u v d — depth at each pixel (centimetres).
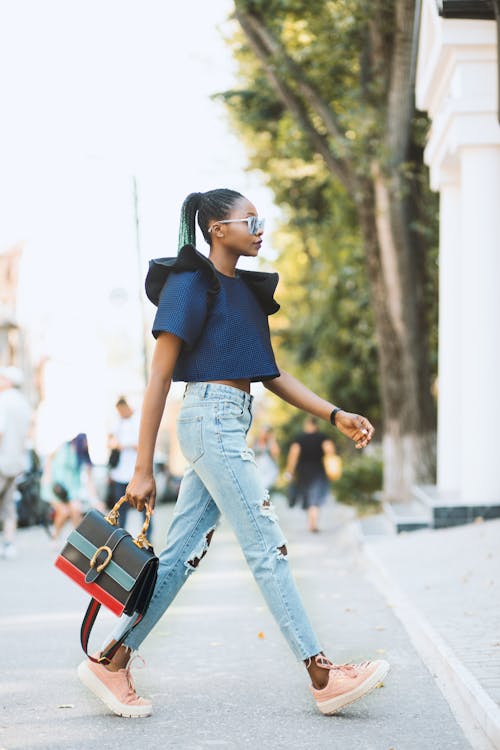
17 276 5572
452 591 1128
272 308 673
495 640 855
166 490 3381
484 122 1636
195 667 836
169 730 642
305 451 2316
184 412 646
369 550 1575
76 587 1383
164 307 626
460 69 1622
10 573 1552
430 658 864
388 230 2244
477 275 1675
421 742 616
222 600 1237
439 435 2019
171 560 658
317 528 2339
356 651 902
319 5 2153
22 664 859
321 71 2270
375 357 3322
